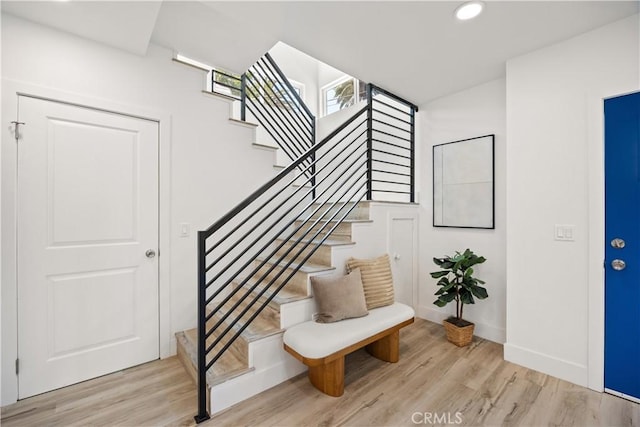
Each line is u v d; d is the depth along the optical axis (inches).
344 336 73.3
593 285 75.6
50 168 74.9
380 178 144.0
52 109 75.0
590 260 76.0
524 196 87.2
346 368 86.8
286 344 75.8
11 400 69.9
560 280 80.8
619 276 72.4
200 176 100.8
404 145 133.7
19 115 70.8
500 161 103.4
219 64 106.3
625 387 71.4
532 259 85.7
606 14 70.1
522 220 87.7
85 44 79.2
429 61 93.5
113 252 84.0
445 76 103.0
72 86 77.3
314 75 192.9
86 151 79.9
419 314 128.3
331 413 67.2
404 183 126.6
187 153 97.8
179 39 90.0
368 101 111.4
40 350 73.7
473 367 86.7
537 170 84.8
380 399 72.2
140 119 88.7
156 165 91.4
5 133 69.1
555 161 81.7
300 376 82.7
